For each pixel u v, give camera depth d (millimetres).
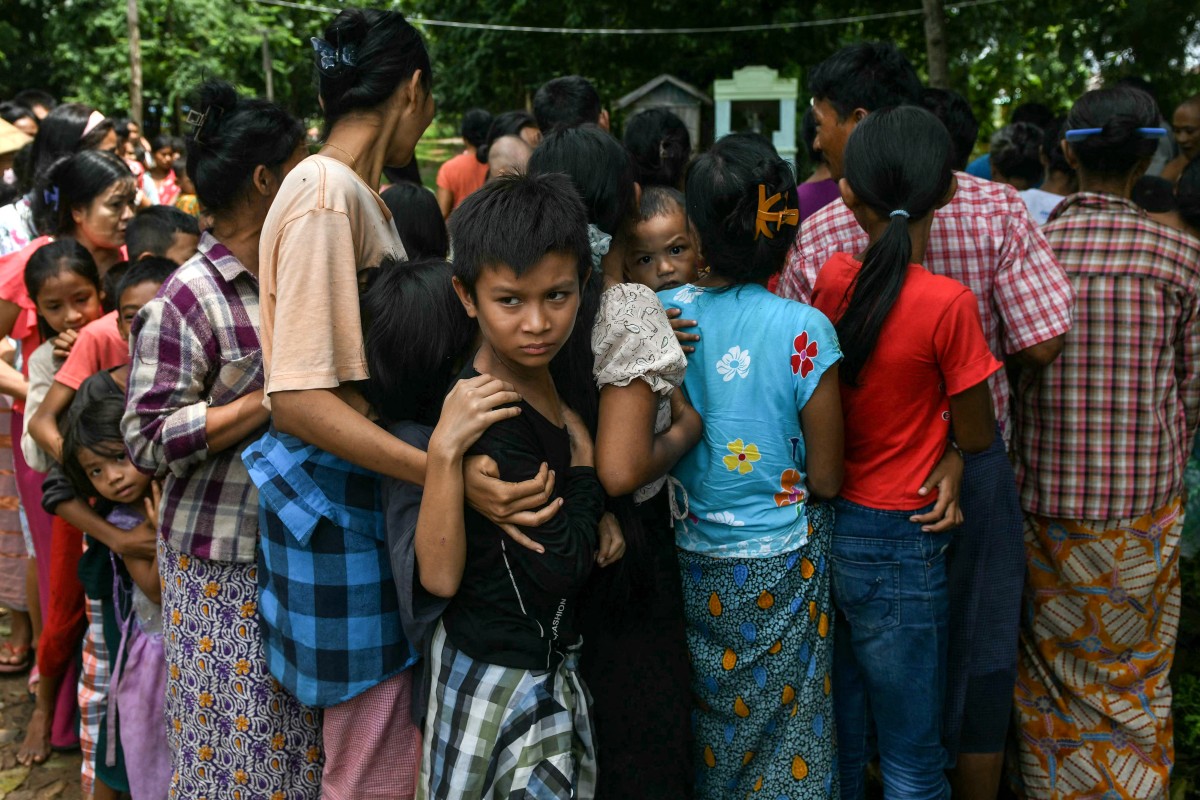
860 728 2305
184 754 2137
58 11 18125
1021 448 2619
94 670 2693
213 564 2068
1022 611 2678
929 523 2129
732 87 9609
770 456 2006
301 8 21219
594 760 1880
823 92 2551
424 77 1967
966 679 2350
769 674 2051
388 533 1847
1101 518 2518
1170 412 2547
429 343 1833
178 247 3166
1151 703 2592
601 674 1977
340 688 1919
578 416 1880
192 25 18859
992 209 2340
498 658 1752
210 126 2061
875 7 13156
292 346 1735
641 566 1949
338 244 1773
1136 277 2473
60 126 3842
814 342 1967
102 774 2668
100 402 2434
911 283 2061
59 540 2900
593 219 1995
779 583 2031
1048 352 2326
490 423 1657
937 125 2041
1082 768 2605
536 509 1698
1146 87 5383
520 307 1615
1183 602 3807
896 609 2139
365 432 1736
